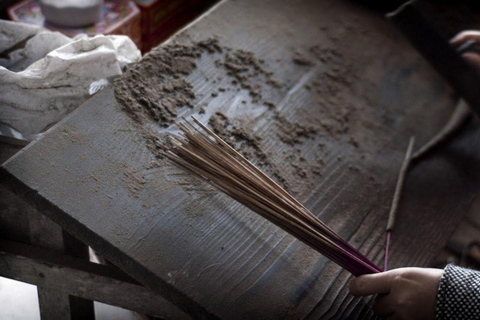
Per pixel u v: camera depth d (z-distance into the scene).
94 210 1.51
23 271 1.85
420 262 1.69
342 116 1.97
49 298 1.92
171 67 1.90
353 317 1.52
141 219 1.53
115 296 1.80
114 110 1.72
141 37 2.69
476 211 2.70
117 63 1.87
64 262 1.80
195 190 1.62
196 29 2.05
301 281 1.54
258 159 1.76
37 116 1.84
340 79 2.08
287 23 2.21
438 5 2.42
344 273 1.59
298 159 1.80
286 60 2.07
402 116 2.04
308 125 1.89
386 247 1.69
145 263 1.46
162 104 1.78
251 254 1.54
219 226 1.57
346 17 2.31
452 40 1.99
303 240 1.51
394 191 1.83
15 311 2.21
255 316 1.45
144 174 1.61
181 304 1.46
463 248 2.52
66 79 1.82
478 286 1.44
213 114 1.81
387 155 1.92
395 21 1.95
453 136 2.02
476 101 1.98
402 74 2.17
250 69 1.99
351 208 1.75
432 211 1.81
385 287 1.49
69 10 2.35
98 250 1.50
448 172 1.92
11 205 1.77
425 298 1.45
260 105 1.89
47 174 1.54
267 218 1.51
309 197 1.73
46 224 1.77
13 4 2.46
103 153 1.62
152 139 1.68
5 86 1.77
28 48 2.02
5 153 1.79
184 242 1.52
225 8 2.18
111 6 2.53
